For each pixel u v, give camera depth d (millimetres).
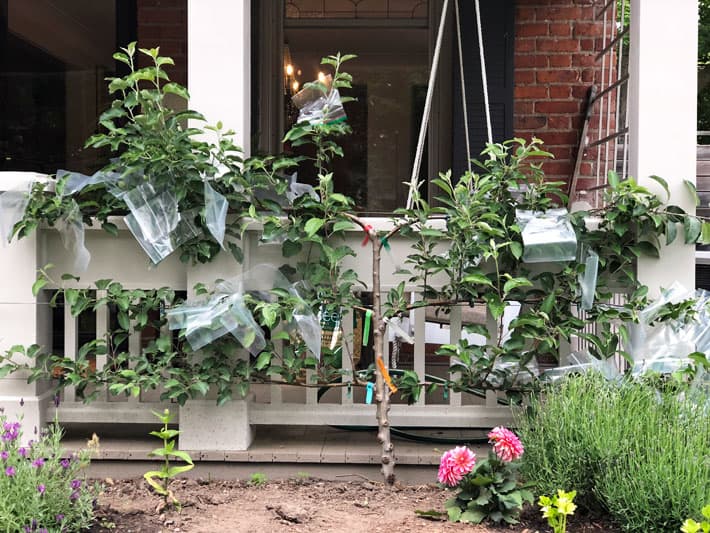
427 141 6348
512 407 3891
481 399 4902
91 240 4070
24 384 3994
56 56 6375
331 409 4078
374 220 4008
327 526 3145
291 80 6387
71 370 4047
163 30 6281
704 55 9117
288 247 3869
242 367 3852
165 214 3756
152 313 5828
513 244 3703
